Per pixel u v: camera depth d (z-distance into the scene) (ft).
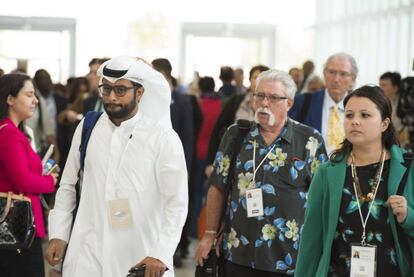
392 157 12.83
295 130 16.69
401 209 12.20
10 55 75.31
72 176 14.88
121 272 14.12
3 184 16.47
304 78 48.78
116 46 76.38
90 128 14.65
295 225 16.17
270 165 16.38
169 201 14.26
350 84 21.49
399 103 27.58
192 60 76.84
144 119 14.64
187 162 27.27
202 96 35.86
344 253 12.81
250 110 26.18
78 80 38.86
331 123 21.48
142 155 14.26
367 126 12.68
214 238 16.72
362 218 12.71
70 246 14.26
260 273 16.29
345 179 12.99
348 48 59.06
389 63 49.19
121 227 14.11
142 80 14.37
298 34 74.90
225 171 16.69
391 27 49.06
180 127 27.20
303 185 16.43
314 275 13.44
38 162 17.03
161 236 13.96
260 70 24.54
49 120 33.37
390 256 12.56
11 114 17.25
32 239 16.57
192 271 29.53
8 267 16.72
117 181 14.21
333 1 64.28
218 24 76.54
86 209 14.39
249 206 16.17
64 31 75.66
